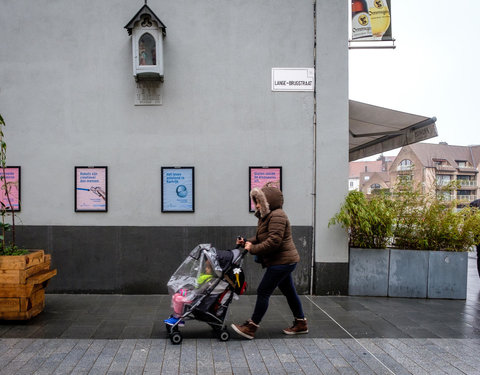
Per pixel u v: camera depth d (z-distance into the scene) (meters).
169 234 5.91
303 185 6.01
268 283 4.08
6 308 4.50
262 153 5.99
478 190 92.12
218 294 4.04
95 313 4.96
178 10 5.93
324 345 4.02
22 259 4.50
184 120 5.94
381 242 6.08
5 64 5.85
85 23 5.88
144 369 3.42
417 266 6.00
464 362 3.66
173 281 4.12
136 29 5.64
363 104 6.55
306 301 5.67
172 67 5.93
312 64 6.02
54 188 5.88
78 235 5.88
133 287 5.88
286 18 6.00
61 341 4.02
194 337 4.19
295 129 6.01
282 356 3.74
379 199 6.08
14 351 3.76
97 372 3.35
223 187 5.96
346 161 6.00
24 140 5.86
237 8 5.97
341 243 6.00
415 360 3.69
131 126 5.92
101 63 5.90
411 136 7.88
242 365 3.54
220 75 5.97
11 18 5.84
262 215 4.12
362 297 5.95
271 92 6.00
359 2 6.23
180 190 5.93
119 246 5.88
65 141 5.88
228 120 5.97
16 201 5.85
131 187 5.91
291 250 4.12
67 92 5.88
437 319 4.93
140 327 4.47
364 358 3.72
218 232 5.94
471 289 6.71
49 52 5.87
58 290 5.86
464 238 6.04
